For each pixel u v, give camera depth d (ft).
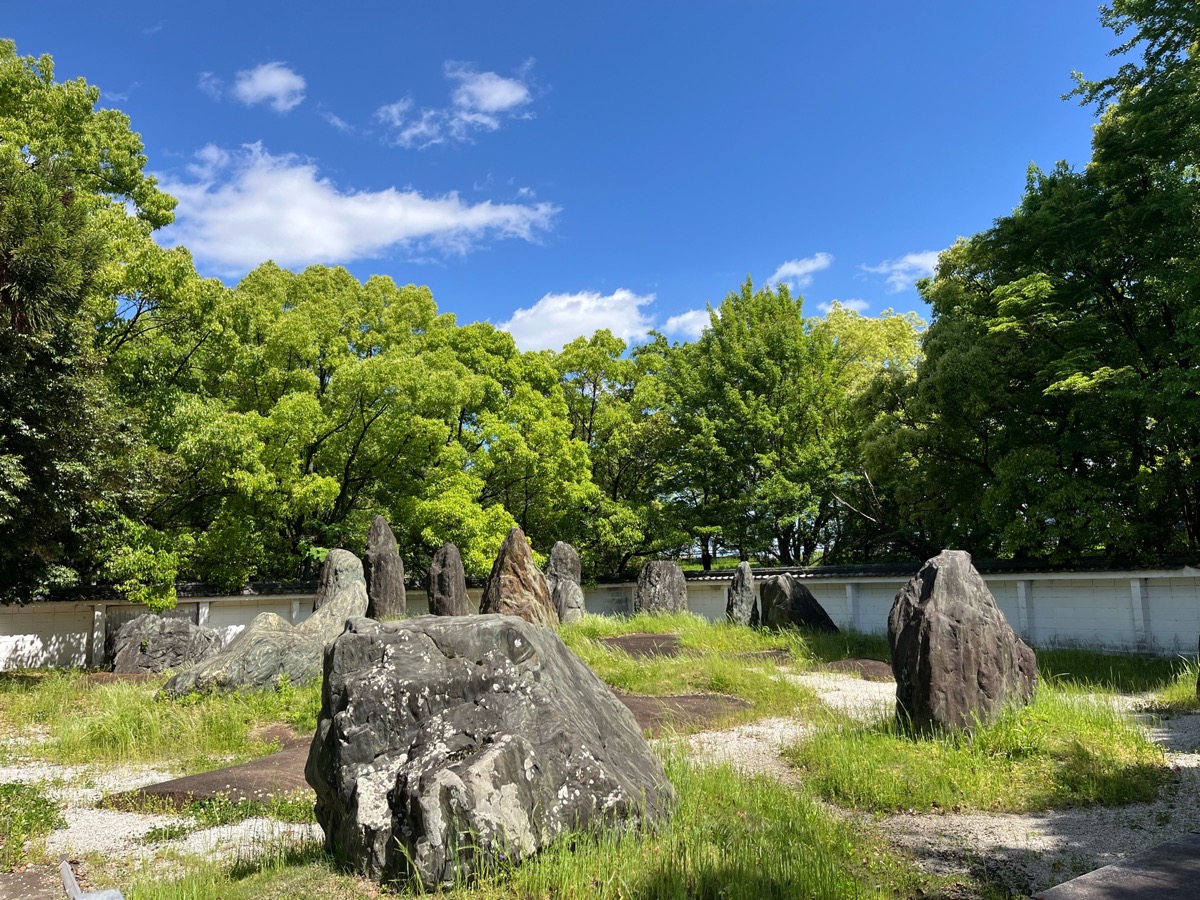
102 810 24.43
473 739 16.93
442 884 15.02
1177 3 52.39
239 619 79.05
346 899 14.99
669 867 15.66
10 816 22.48
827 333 110.22
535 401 95.09
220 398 81.20
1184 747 27.35
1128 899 14.58
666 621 62.59
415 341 96.27
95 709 39.78
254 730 35.29
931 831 20.49
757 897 14.92
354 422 82.79
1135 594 59.93
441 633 18.60
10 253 37.52
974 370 65.00
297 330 82.69
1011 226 65.92
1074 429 63.98
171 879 17.60
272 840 20.44
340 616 48.78
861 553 106.22
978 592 30.14
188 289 67.62
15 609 71.15
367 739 17.28
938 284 77.36
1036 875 17.52
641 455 109.50
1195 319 51.31
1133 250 59.67
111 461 53.01
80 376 48.37
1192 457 58.90
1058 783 23.25
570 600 77.66
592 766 17.35
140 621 61.00
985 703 28.07
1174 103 54.39
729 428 101.04
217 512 78.43
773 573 84.84
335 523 85.97
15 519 46.44
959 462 74.08
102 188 72.59
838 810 22.22
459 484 84.23
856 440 95.04
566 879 14.94
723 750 28.71
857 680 44.80
